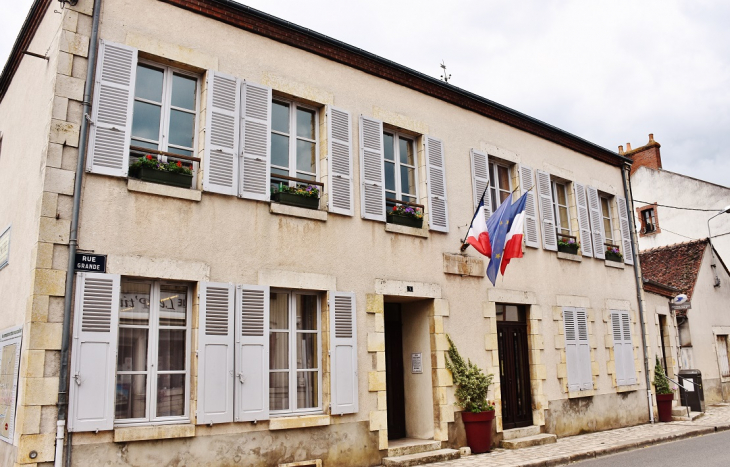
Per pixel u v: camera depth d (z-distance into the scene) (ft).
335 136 29.45
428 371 31.89
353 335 28.04
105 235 22.04
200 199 24.47
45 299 20.40
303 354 27.27
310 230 27.73
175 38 25.17
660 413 45.03
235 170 25.64
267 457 24.45
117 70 23.35
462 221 34.81
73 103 22.27
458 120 36.22
